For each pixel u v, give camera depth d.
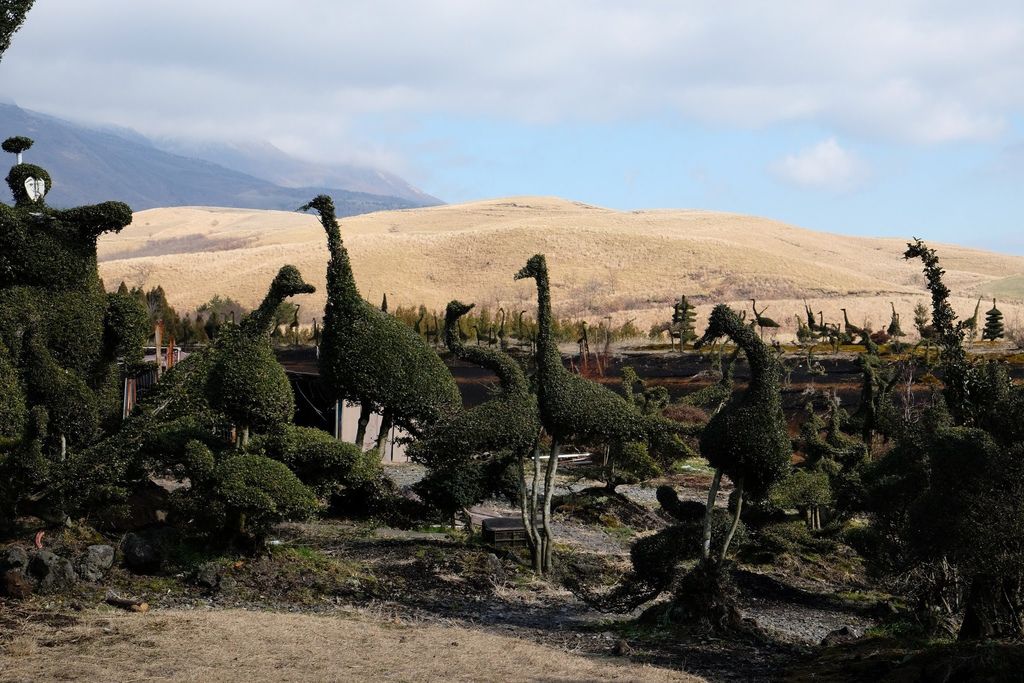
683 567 16.67
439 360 16.78
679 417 30.91
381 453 15.62
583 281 106.50
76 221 13.73
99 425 14.16
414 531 18.50
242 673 9.43
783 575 18.72
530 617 13.80
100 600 11.80
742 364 44.09
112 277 113.12
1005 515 9.71
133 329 14.66
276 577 13.57
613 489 23.94
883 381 23.84
